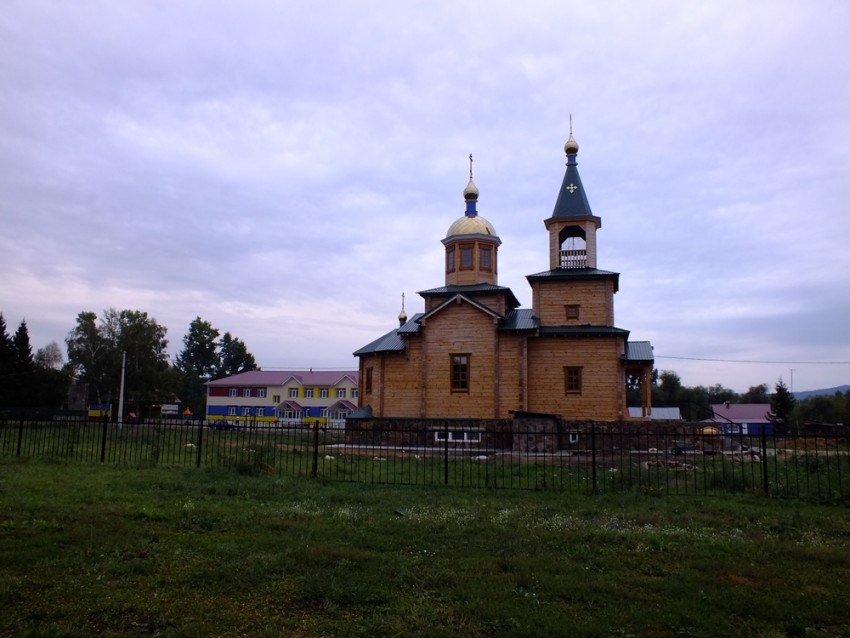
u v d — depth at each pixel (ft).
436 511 39.37
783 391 233.76
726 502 45.47
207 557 27.30
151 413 269.64
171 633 18.94
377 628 19.71
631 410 191.21
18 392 234.58
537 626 20.06
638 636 19.75
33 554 26.45
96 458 66.33
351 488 49.44
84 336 263.08
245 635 19.20
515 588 23.97
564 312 115.55
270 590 23.20
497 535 32.86
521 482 55.88
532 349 113.19
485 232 128.36
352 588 22.85
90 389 284.00
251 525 34.14
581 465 73.41
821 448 111.04
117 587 23.12
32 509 36.27
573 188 122.93
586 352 111.04
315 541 30.60
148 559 26.78
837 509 43.68
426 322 114.21
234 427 64.28
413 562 27.02
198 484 48.39
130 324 265.13
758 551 30.58
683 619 21.12
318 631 19.54
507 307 125.90
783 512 41.88
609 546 31.40
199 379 385.91
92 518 34.50
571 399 110.22
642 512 40.83
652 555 29.84
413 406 115.03
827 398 288.71
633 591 24.03
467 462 74.13
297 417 270.67
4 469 54.44
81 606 21.07
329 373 290.35
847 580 26.35
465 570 26.37
